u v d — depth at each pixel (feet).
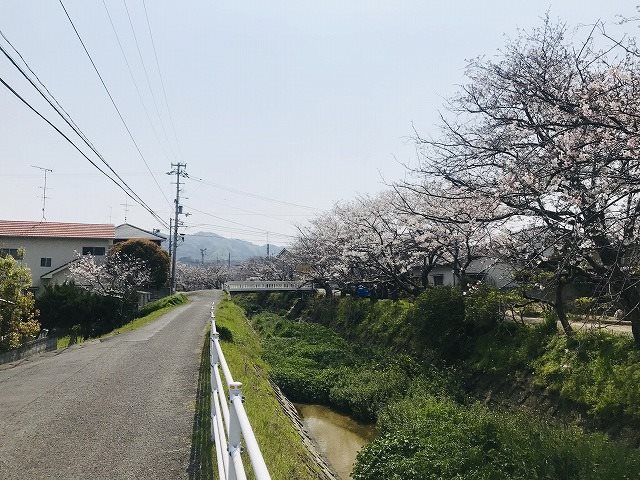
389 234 67.21
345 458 35.14
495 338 45.52
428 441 28.68
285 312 123.03
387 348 62.44
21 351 45.03
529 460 24.89
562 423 30.91
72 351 45.06
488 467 24.70
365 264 74.43
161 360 36.70
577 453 24.52
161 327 61.93
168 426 20.30
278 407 32.73
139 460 16.67
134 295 99.60
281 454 19.72
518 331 43.65
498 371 40.91
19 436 19.42
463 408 35.88
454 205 39.52
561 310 38.37
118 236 145.89
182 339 49.49
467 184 30.89
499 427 28.71
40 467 16.21
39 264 114.21
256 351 60.54
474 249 50.34
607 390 30.32
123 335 54.60
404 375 47.50
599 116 22.85
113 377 30.63
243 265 253.44
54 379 30.91
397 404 39.52
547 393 34.73
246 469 15.90
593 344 34.47
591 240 25.52
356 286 93.91
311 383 51.80
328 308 98.73
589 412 30.22
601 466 23.24
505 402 37.76
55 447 18.04
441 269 96.22
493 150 30.09
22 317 51.24
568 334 37.50
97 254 118.73
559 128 26.66
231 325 63.52
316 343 70.69
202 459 16.62
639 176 21.11
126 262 111.04
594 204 23.49
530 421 30.55
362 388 46.91
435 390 42.29
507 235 36.47
